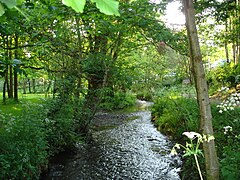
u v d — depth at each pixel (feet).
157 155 21.53
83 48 26.55
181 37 18.03
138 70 37.58
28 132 16.22
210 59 56.80
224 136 16.93
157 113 36.11
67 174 18.06
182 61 49.85
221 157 14.14
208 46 45.96
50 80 24.75
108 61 25.59
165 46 21.15
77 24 21.86
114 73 26.32
